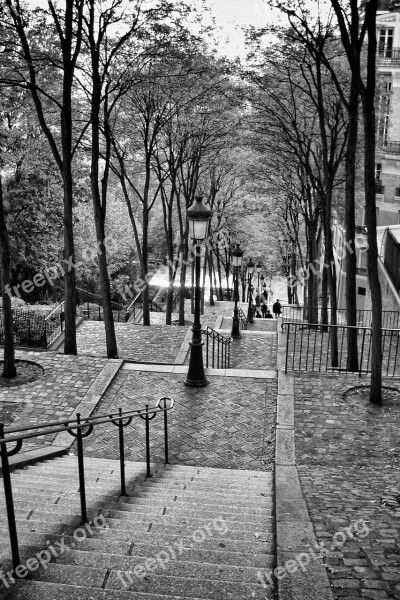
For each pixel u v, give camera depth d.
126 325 23.80
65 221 14.74
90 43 14.67
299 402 11.51
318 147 22.00
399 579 4.45
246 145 23.88
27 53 13.48
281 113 21.06
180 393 12.45
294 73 19.25
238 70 18.88
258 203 37.09
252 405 11.81
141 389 12.70
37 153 23.83
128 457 9.69
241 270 43.81
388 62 34.78
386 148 36.91
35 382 12.77
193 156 25.23
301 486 7.35
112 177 30.23
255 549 5.18
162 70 18.33
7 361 13.02
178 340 21.20
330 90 18.91
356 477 8.04
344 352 18.88
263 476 8.72
